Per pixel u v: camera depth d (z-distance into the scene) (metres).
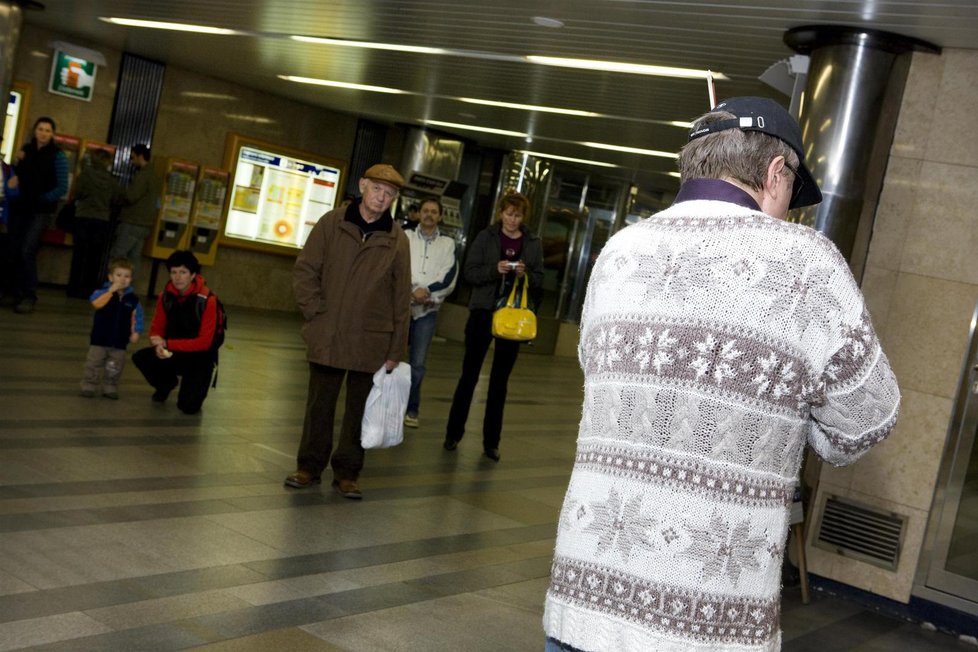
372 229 6.15
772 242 1.86
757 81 8.72
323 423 6.32
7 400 7.15
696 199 1.98
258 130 16.94
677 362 1.83
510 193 8.19
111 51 14.80
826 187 6.36
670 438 1.83
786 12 6.34
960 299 6.15
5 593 3.96
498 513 6.74
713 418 1.81
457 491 7.14
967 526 6.05
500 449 9.04
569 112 12.63
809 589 6.45
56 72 14.14
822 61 6.49
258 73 14.59
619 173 18.80
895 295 6.33
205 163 16.28
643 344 1.87
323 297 6.15
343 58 11.77
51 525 4.82
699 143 2.02
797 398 1.84
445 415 10.13
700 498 1.80
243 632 3.99
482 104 13.45
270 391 9.51
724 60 8.27
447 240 8.87
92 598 4.06
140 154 14.05
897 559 6.23
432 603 4.75
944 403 6.17
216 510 5.57
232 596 4.36
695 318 1.84
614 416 1.89
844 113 6.35
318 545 5.31
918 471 6.22
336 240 6.12
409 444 8.44
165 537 4.96
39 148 11.66
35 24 13.75
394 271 6.20
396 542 5.64
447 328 18.81
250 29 10.94
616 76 9.80
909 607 6.19
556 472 8.48
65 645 3.58
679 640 1.78
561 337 19.92
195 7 10.16
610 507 1.85
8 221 11.44
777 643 1.90
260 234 17.20
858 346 1.84
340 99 15.95
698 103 10.35
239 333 13.38
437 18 8.70
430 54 10.45
